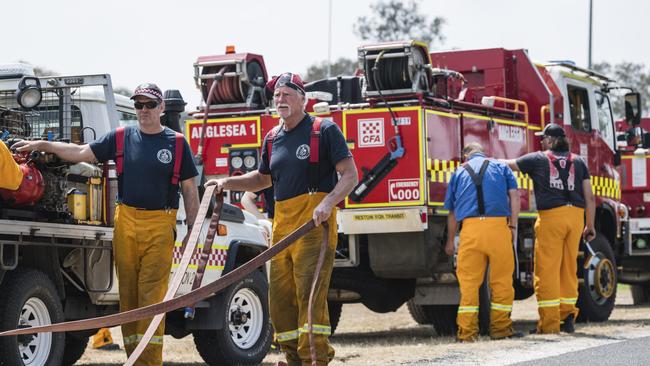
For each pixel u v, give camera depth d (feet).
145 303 31.65
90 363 44.01
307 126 29.86
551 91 59.47
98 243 35.83
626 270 77.20
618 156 65.87
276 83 29.94
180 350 48.44
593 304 57.88
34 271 33.45
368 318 71.10
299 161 29.66
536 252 50.98
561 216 50.67
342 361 39.50
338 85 53.62
